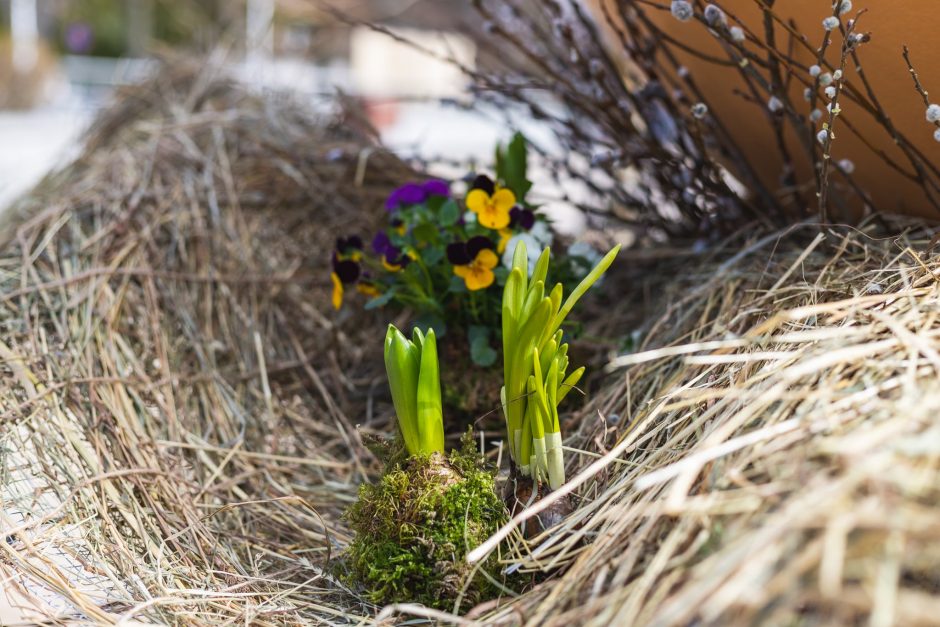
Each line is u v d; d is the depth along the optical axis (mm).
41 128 4703
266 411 1528
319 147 1737
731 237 1548
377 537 1320
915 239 1457
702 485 1252
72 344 1505
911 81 1391
